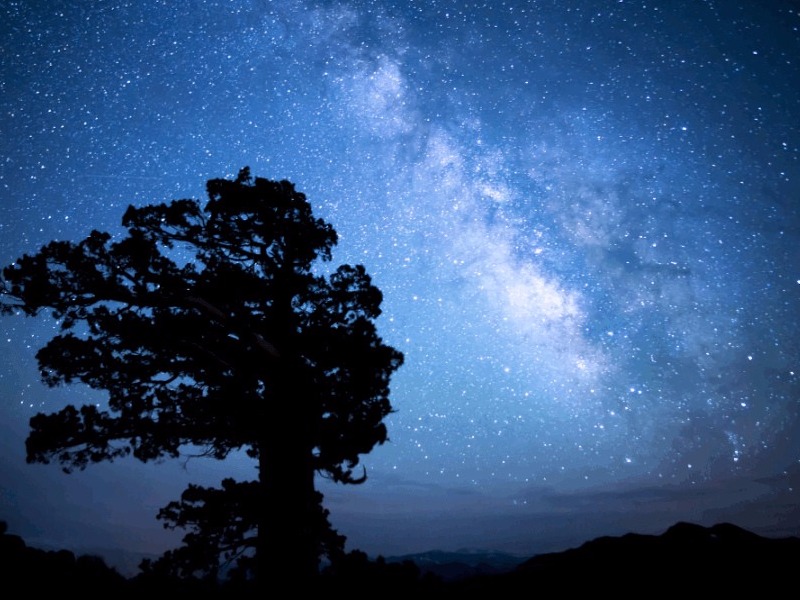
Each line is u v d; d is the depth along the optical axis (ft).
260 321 27.50
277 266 29.17
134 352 25.79
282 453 24.56
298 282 28.55
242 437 26.09
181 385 26.61
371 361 26.91
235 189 28.66
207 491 25.13
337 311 29.50
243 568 23.18
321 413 25.85
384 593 20.40
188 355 25.73
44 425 24.04
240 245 29.37
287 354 26.14
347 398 26.37
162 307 25.99
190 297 25.71
